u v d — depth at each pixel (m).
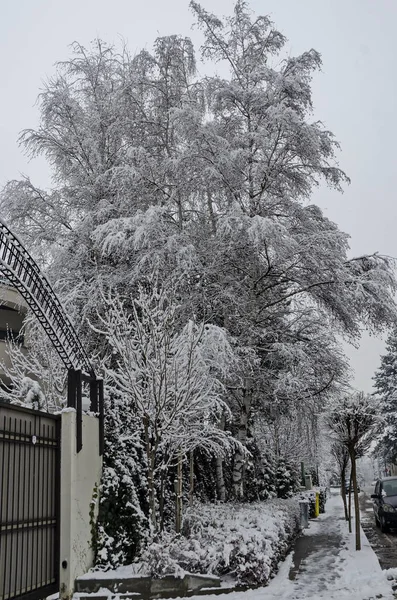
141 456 11.70
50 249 17.22
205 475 19.55
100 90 20.45
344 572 10.62
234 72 19.48
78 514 9.06
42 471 8.16
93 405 10.47
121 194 17.80
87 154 19.56
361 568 10.91
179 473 12.12
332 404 15.60
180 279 15.45
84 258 17.70
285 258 16.50
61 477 8.68
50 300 8.78
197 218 19.33
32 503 7.73
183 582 8.88
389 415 43.25
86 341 16.50
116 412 11.29
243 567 9.29
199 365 11.42
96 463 10.19
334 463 53.59
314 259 16.55
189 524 11.53
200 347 12.74
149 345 10.66
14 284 7.93
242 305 16.92
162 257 15.70
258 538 10.23
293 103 18.09
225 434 12.50
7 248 7.35
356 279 16.91
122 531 10.10
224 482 20.30
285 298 17.64
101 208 17.88
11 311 19.48
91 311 16.45
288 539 13.89
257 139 17.45
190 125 16.84
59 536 8.45
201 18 19.16
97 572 9.27
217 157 16.97
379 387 46.00
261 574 9.43
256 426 23.58
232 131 19.12
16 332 19.39
